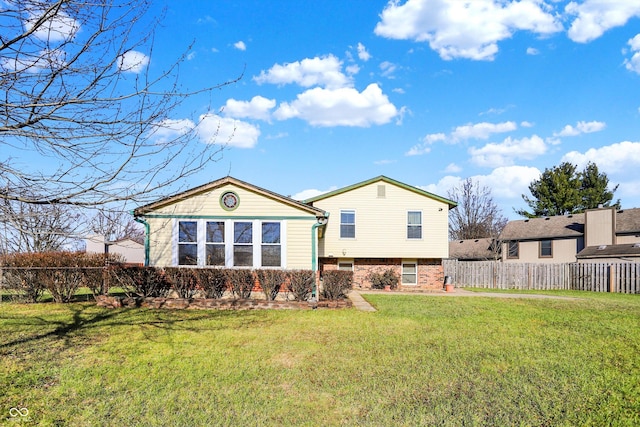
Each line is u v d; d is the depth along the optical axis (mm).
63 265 12938
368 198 21781
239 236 14594
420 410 4777
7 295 12367
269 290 12906
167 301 11719
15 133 4188
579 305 14484
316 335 8438
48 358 6543
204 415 4602
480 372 6141
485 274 25453
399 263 22172
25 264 12242
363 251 21562
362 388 5477
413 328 9320
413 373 6078
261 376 5898
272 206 14656
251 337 8148
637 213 28719
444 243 21562
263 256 14555
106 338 7859
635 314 12117
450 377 5914
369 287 22031
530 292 21594
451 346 7672
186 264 14352
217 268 13680
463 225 48062
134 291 12844
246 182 14609
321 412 4727
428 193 21609
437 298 16391
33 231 4391
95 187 4613
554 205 41812
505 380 5789
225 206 14594
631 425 4379
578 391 5383
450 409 4801
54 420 4422
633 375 6027
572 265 23516
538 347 7668
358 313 11336
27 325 8961
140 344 7453
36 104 4078
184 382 5605
